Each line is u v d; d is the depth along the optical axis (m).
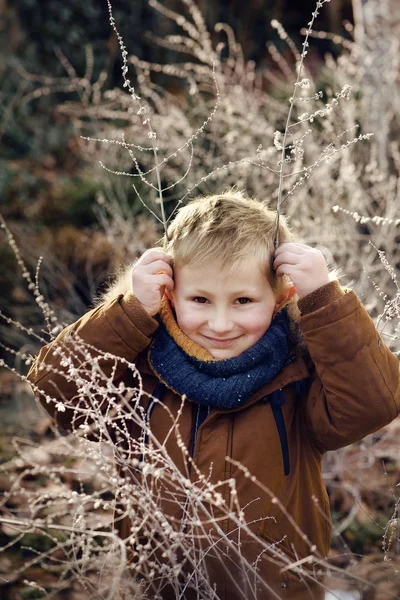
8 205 6.00
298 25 9.30
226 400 2.04
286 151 4.71
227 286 2.04
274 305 2.12
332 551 2.88
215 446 2.08
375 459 3.46
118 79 8.46
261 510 2.04
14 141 7.54
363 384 1.99
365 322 2.03
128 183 5.34
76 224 5.76
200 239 2.05
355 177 3.85
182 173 4.71
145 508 1.83
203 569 1.98
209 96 6.45
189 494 1.80
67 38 8.37
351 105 4.29
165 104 5.78
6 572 2.73
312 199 3.95
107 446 2.96
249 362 2.04
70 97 8.19
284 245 2.08
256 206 2.21
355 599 2.18
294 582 2.04
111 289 2.51
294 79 6.10
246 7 9.01
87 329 2.15
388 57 4.60
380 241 3.67
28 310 5.05
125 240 4.52
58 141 7.41
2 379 4.70
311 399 2.12
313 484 2.14
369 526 3.02
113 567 1.93
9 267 5.22
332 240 3.70
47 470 1.98
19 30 8.30
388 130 4.41
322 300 2.02
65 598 2.56
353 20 9.14
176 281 2.12
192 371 2.07
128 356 2.13
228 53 8.73
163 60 8.50
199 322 2.07
